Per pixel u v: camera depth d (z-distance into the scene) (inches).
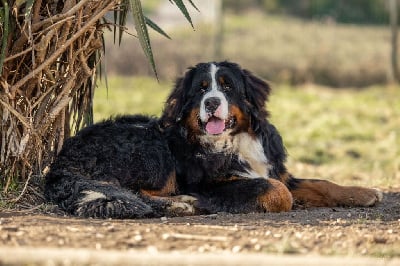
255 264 210.8
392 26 1025.5
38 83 321.4
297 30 1411.2
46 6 316.5
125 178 337.1
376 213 330.6
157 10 1605.6
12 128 316.2
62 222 272.2
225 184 346.0
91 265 209.6
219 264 210.5
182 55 1084.5
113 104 826.2
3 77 314.8
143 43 310.7
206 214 336.8
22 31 305.6
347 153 644.1
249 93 363.9
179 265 210.2
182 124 359.3
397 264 214.1
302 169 567.2
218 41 1080.2
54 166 335.0
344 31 1409.9
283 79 1054.4
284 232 257.8
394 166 575.8
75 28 316.5
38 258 212.2
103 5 315.6
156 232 253.0
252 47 1207.6
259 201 332.2
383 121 793.6
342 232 259.8
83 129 348.8
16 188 326.6
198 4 1567.4
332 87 1059.9
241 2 1724.9
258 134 364.8
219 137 351.6
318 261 213.6
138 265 209.9
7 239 238.7
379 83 1056.8
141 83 991.0
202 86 354.0
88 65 348.5
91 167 335.0
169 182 349.4
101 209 303.6
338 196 364.5
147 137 349.1
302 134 709.9
